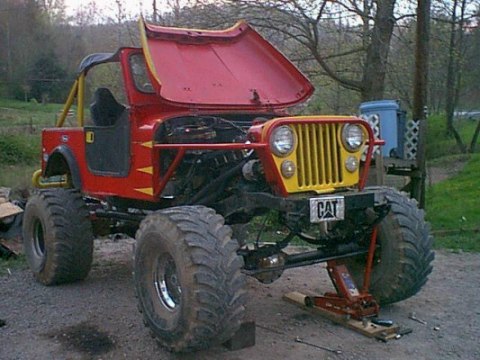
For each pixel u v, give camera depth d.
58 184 7.50
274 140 4.61
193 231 4.43
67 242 6.49
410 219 5.42
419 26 11.29
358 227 5.33
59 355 4.80
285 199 4.63
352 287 5.37
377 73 13.16
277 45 12.84
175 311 4.59
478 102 32.88
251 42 6.38
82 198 6.71
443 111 33.44
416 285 5.46
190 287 4.32
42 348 4.94
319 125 4.84
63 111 7.12
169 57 5.81
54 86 36.22
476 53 25.83
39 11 37.62
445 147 27.42
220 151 5.28
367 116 11.47
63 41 36.81
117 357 4.75
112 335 5.19
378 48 13.03
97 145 6.18
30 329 5.35
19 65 36.69
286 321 5.45
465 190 14.22
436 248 8.56
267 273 5.03
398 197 5.53
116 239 9.18
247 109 5.84
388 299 5.53
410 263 5.36
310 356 4.71
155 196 5.39
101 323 5.48
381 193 5.03
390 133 11.37
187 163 5.40
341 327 5.30
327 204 4.65
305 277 6.86
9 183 15.28
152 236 4.65
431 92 29.14
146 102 5.67
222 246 4.41
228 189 5.28
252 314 5.64
